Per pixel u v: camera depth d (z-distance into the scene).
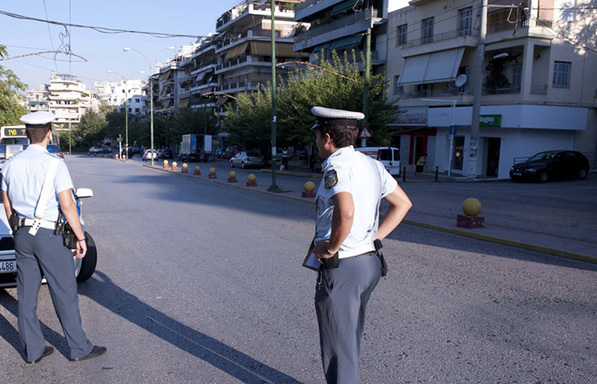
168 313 5.11
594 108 28.36
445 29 31.30
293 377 3.72
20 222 3.72
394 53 36.09
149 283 6.21
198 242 8.80
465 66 30.45
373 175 2.69
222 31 72.00
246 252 7.98
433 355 4.05
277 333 4.56
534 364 3.88
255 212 13.02
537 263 7.33
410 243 8.81
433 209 13.59
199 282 6.24
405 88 35.38
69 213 3.73
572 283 6.22
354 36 39.81
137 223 10.98
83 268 6.08
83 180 24.88
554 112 26.89
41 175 3.68
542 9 26.12
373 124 28.20
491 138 29.47
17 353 4.14
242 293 5.77
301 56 58.97
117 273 6.69
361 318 2.81
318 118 2.72
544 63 26.84
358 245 2.66
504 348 4.18
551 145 27.83
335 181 2.51
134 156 79.69
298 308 5.24
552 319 4.88
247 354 4.12
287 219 11.74
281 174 33.59
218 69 70.69
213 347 4.27
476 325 4.71
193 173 31.70
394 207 2.84
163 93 104.44
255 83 60.41
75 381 3.65
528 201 15.68
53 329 4.68
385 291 5.79
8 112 27.05
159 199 16.11
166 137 74.19
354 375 2.69
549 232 9.98
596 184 22.58
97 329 4.68
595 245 8.26
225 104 68.56
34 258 3.83
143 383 3.62
